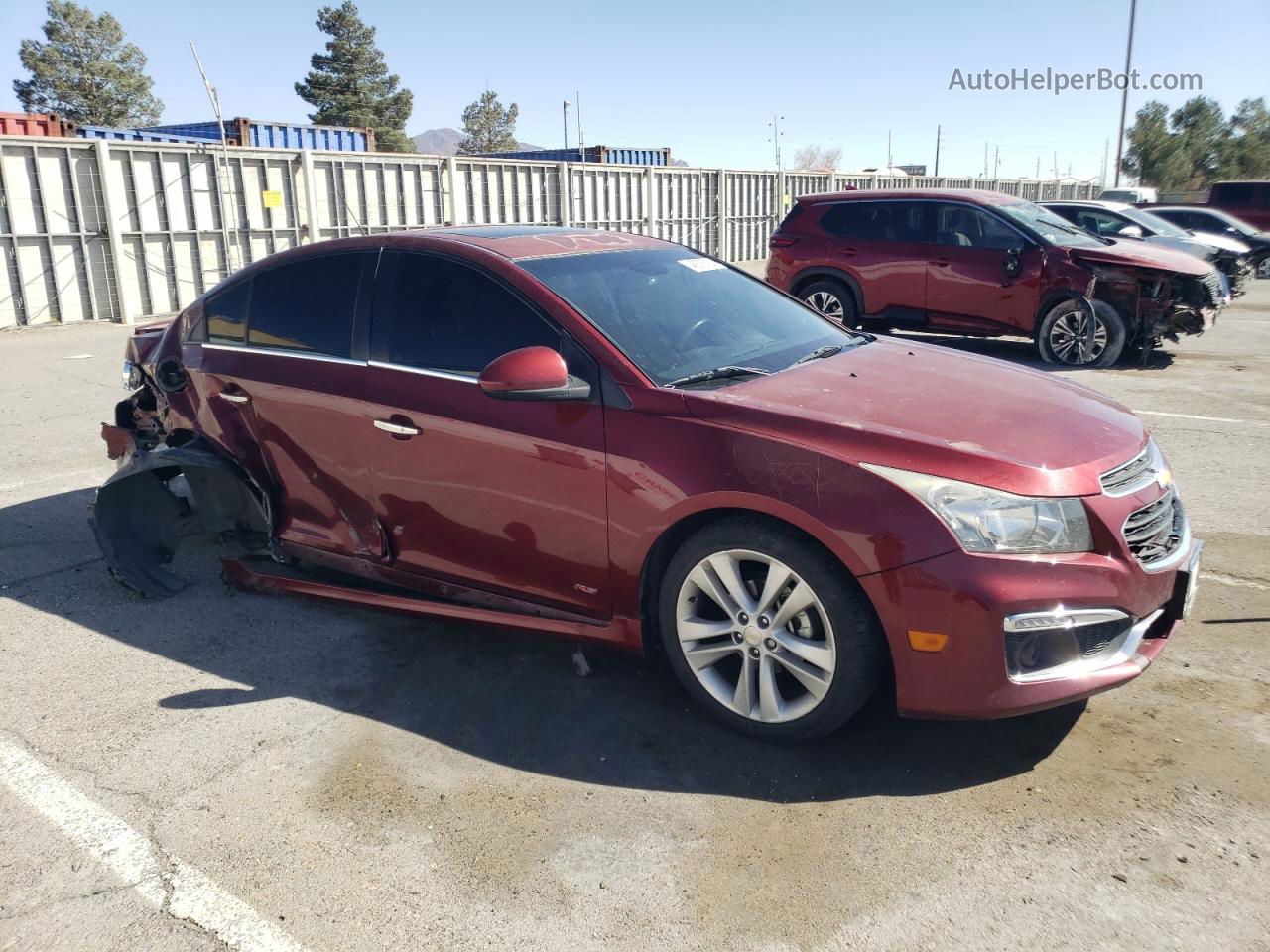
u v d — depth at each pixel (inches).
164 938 91.3
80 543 198.4
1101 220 565.6
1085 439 117.6
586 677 139.7
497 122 3063.5
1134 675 111.3
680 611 123.5
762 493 112.2
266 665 145.3
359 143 949.8
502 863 101.0
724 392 123.6
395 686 138.6
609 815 108.6
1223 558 179.3
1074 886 95.6
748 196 1059.3
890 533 106.4
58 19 2159.2
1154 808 107.1
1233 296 582.2
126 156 565.0
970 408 122.7
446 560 143.6
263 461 162.6
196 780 116.2
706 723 127.0
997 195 403.9
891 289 399.9
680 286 155.4
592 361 128.0
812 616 114.7
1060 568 105.5
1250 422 284.0
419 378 141.0
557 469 127.5
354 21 2289.6
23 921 93.6
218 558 188.2
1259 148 1863.9
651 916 93.1
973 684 106.4
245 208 629.3
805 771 116.1
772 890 96.3
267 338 162.6
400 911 94.3
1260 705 127.4
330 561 158.6
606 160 1200.8
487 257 141.6
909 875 97.8
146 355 189.0
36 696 137.1
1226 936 88.4
